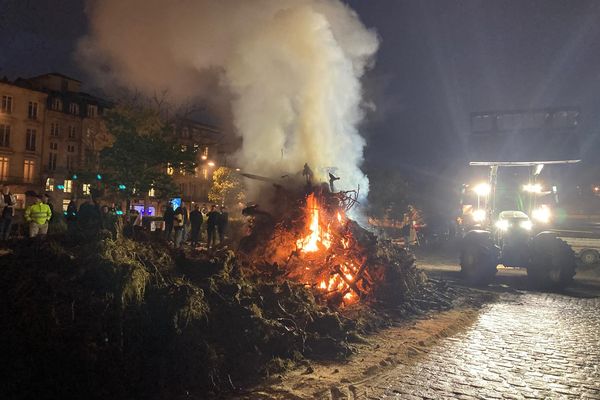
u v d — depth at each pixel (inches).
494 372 234.8
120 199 993.5
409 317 353.1
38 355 170.2
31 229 456.4
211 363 201.5
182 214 598.9
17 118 1860.2
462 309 398.9
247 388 196.7
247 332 229.8
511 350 275.7
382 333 301.7
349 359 243.1
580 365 248.5
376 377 222.4
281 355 232.2
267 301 276.7
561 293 506.6
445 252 1035.3
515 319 365.1
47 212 464.4
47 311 185.0
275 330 241.4
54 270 214.2
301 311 277.9
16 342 171.8
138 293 208.2
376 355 252.2
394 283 395.2
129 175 962.1
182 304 215.3
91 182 983.0
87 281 208.8
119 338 189.5
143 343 197.0
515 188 607.5
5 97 1827.0
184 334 206.4
